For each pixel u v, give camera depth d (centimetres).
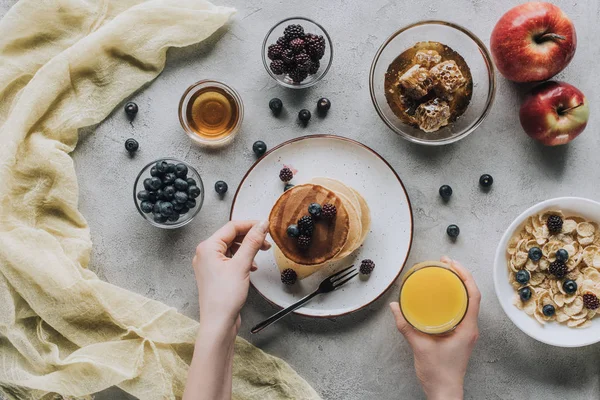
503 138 91
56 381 87
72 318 88
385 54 90
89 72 91
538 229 88
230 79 92
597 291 87
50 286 88
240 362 89
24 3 89
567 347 91
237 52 92
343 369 91
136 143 91
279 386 89
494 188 91
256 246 80
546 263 88
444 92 86
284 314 87
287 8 91
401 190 89
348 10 91
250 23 92
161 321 89
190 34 90
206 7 91
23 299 89
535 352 91
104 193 92
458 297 84
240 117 90
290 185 90
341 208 86
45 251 88
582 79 91
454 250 91
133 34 90
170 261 92
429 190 91
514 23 85
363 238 88
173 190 87
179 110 89
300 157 90
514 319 86
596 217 87
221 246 82
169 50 92
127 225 92
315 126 91
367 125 91
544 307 86
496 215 91
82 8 90
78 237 90
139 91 92
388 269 89
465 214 91
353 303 89
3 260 88
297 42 86
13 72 90
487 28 91
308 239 84
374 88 90
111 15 91
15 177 89
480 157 91
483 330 91
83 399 90
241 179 91
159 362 88
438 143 88
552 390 91
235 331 81
